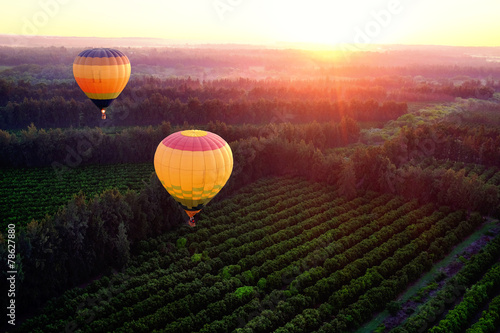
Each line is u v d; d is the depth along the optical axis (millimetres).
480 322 39094
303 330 37938
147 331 37688
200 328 38438
